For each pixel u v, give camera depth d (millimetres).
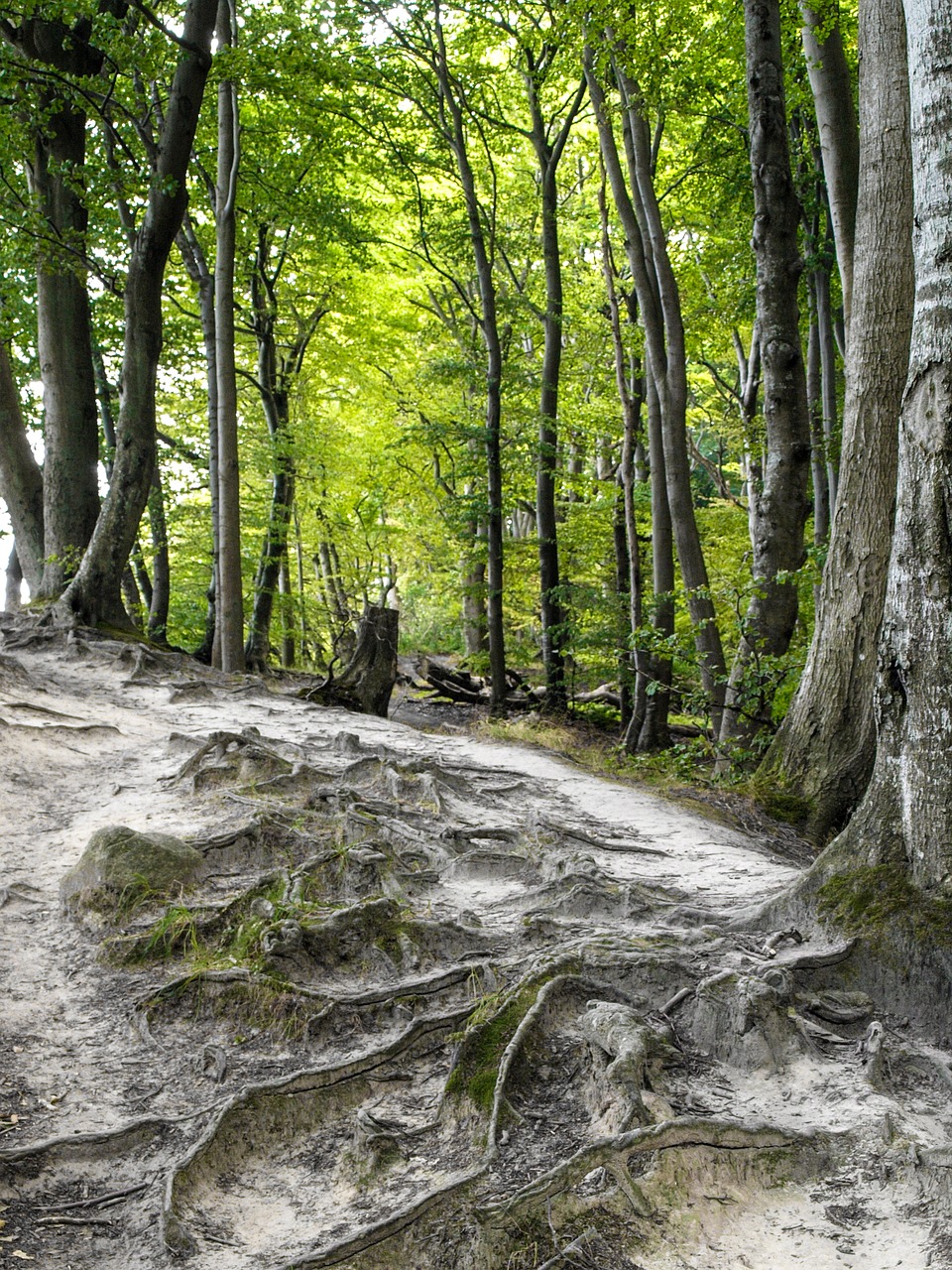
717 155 18547
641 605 16719
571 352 24172
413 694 25625
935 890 4949
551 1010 4480
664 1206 3467
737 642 15391
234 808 7281
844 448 10320
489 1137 3697
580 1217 3357
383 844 6430
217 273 16281
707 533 24984
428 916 5617
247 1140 3869
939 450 4918
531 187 23953
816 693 10531
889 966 4863
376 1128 3865
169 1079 4320
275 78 15500
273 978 4836
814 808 10250
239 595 16250
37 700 10609
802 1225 3488
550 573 20391
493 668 19438
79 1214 3465
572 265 26562
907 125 9594
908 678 5082
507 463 20625
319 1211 3549
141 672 13273
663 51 13750
